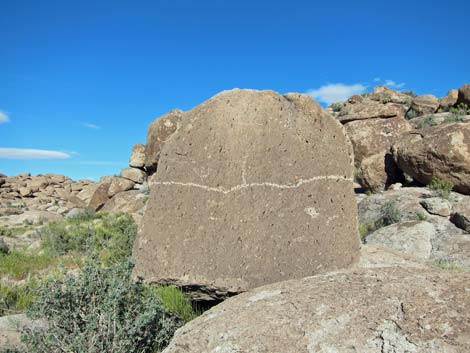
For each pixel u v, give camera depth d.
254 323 2.80
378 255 5.23
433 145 13.13
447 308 2.51
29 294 5.63
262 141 5.07
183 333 3.07
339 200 5.10
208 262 4.64
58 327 3.46
